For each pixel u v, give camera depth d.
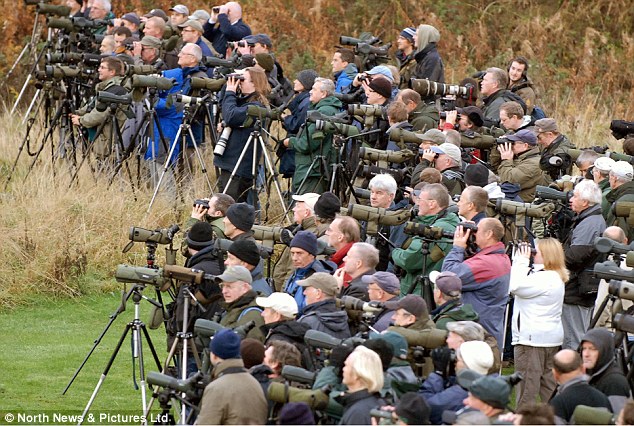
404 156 42.59
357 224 37.56
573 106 72.94
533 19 84.81
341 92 51.66
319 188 47.94
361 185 45.78
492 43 84.69
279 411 27.61
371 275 33.94
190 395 29.50
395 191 39.16
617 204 37.78
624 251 34.53
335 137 45.53
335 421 27.42
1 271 47.78
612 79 79.94
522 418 24.81
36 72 57.06
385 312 32.53
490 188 40.12
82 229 50.31
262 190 53.41
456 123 45.84
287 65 78.38
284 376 28.23
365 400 26.53
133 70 53.09
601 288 37.38
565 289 37.84
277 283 41.69
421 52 54.94
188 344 34.78
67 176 55.03
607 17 86.94
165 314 35.66
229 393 27.33
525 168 43.47
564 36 83.88
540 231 42.00
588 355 29.08
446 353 28.70
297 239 35.88
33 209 51.38
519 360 35.84
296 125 49.53
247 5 81.88
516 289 35.44
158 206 52.88
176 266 33.94
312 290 32.41
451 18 85.62
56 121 56.38
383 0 84.56
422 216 37.41
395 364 28.50
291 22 81.00
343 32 83.38
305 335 29.70
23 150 61.81
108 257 50.00
